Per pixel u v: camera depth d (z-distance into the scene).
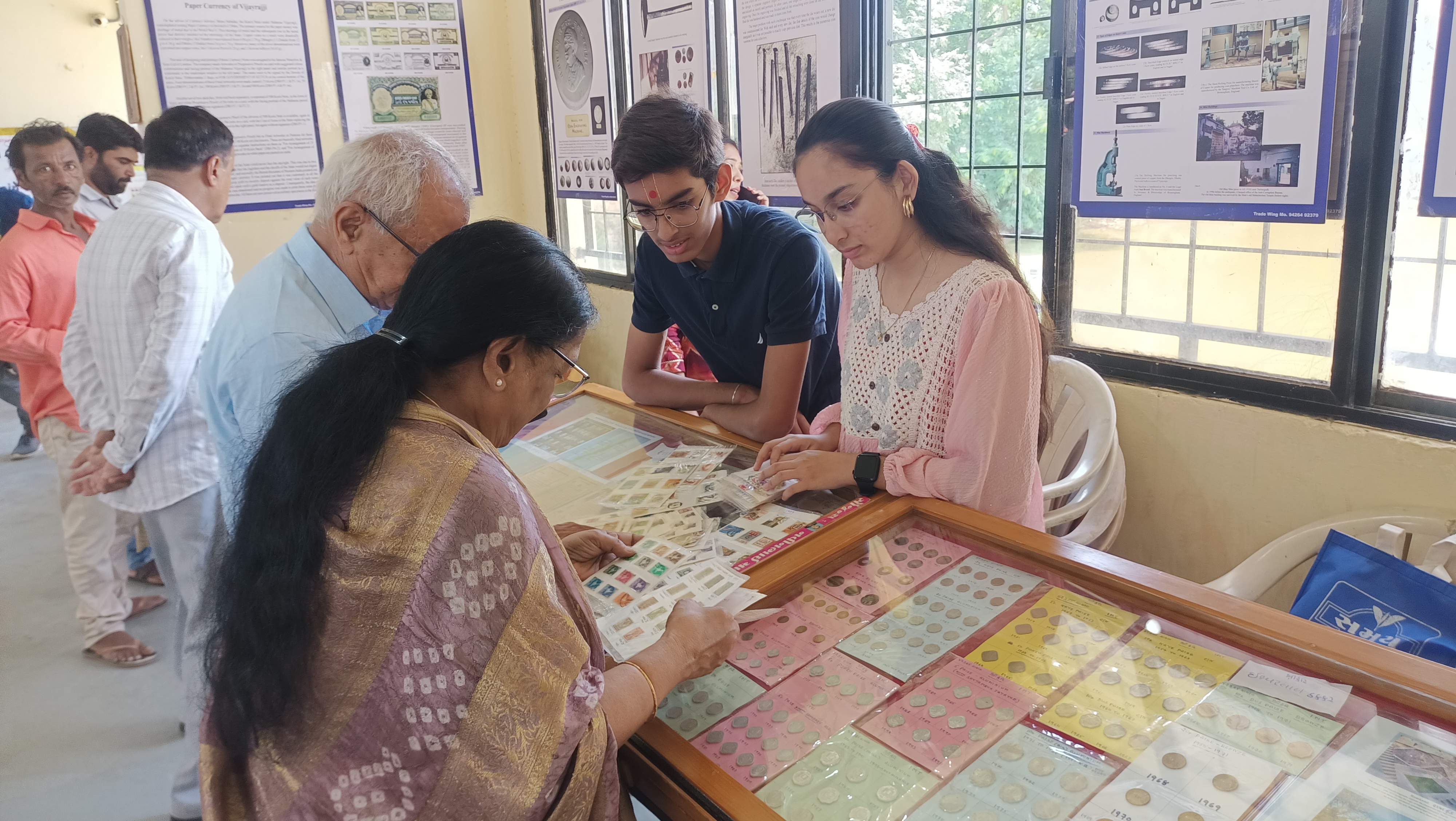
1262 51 2.05
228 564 0.81
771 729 0.92
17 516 4.25
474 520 0.79
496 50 4.86
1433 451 1.94
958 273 1.39
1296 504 2.19
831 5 3.02
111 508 2.64
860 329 1.57
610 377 4.70
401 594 0.76
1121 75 2.31
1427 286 1.95
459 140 4.84
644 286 2.07
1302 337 2.15
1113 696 0.90
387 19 4.50
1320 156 2.01
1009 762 0.83
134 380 2.08
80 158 3.18
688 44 3.71
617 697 0.92
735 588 1.15
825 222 1.42
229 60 4.13
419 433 0.82
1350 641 0.91
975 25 2.72
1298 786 0.76
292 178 4.37
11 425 5.86
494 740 0.78
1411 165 1.91
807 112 3.20
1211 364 2.33
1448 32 1.79
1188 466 2.37
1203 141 2.19
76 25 8.00
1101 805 0.77
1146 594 1.04
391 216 1.25
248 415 1.30
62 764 2.40
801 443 1.62
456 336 0.85
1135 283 2.43
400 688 0.76
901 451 1.42
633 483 1.58
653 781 0.91
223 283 2.30
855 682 0.97
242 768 0.84
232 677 0.77
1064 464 2.39
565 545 1.29
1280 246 2.14
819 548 1.24
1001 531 1.23
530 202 5.06
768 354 1.84
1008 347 1.32
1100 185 2.42
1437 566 1.73
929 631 1.05
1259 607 0.99
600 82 4.33
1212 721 0.85
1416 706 0.83
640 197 1.73
